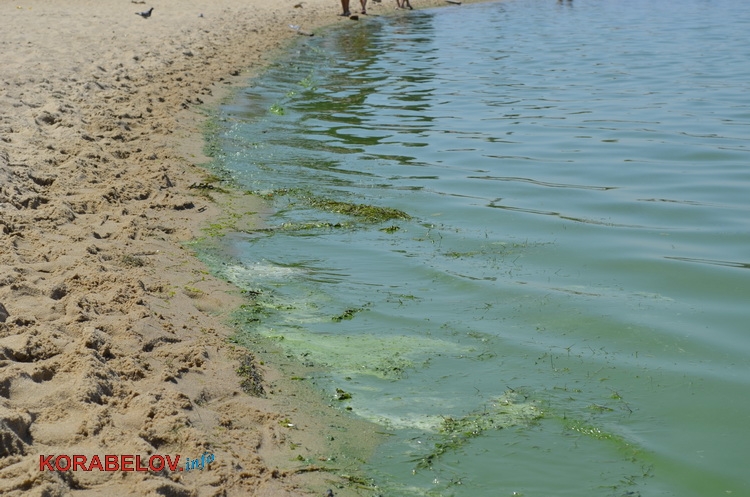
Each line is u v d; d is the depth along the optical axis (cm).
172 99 1456
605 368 604
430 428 528
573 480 475
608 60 2230
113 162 1030
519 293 731
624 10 3838
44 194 870
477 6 4016
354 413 544
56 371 508
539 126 1415
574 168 1141
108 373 515
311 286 743
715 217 928
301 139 1293
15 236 729
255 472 459
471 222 919
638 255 818
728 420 538
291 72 1955
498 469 485
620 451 504
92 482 412
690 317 686
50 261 702
